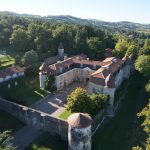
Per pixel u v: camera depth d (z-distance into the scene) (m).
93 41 102.50
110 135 48.72
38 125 47.88
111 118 55.41
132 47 100.12
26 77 74.62
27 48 98.38
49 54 93.81
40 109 55.69
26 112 48.50
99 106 51.06
